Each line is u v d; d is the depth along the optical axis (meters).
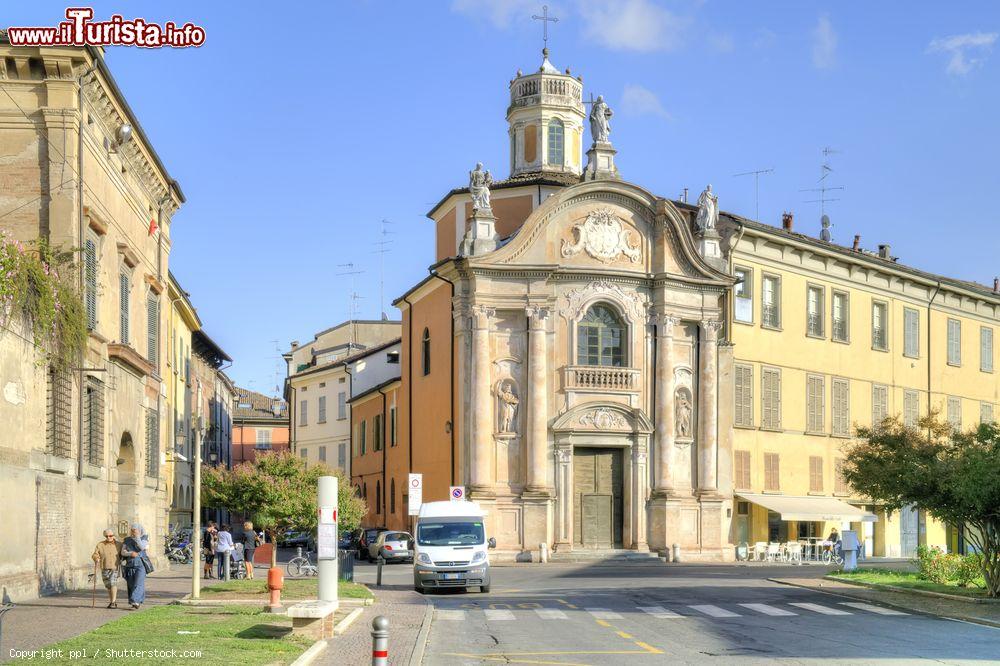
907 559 59.12
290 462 36.84
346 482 38.94
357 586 33.12
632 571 44.22
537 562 48.47
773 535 55.28
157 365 43.09
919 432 39.66
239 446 109.31
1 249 26.28
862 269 61.75
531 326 49.47
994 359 72.38
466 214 56.50
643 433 50.44
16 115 31.05
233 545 38.41
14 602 25.70
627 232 51.34
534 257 50.06
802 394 57.56
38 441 27.91
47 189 30.89
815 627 24.27
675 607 28.88
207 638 19.36
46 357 28.19
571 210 50.72
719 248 53.50
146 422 40.44
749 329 54.91
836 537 54.97
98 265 33.78
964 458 30.80
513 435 49.44
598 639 22.06
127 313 37.88
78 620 22.66
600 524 50.62
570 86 59.44
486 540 34.41
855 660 18.97
